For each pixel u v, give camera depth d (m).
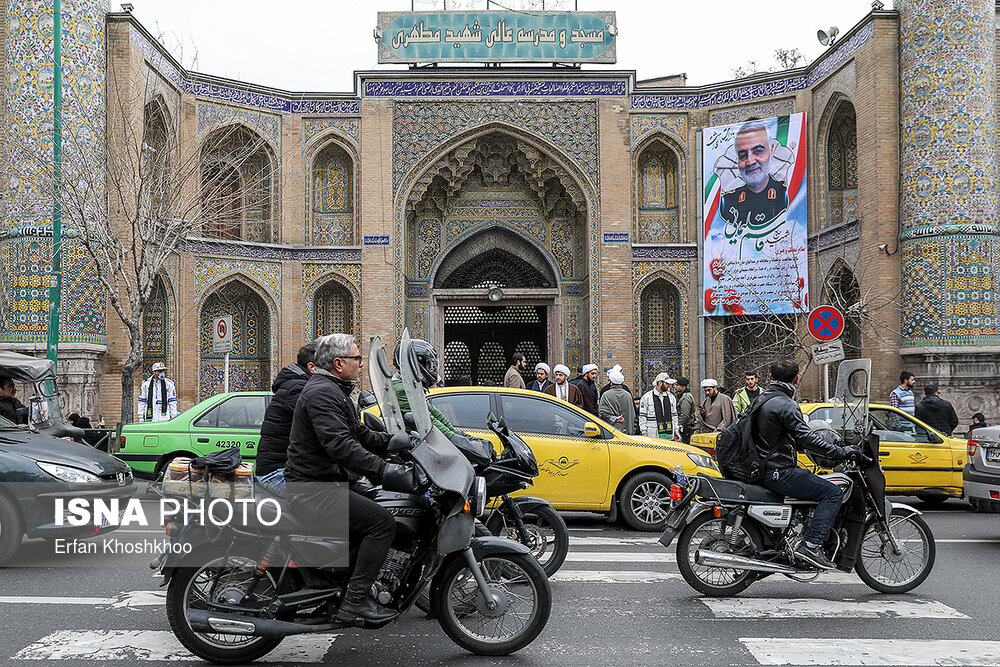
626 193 23.45
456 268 25.22
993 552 8.76
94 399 18.77
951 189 18.58
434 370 6.43
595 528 10.34
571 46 23.42
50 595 6.67
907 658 5.20
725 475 6.96
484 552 5.28
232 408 11.98
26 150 17.69
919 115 18.97
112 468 8.46
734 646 5.46
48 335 17.94
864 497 6.76
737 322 23.52
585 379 14.53
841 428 7.59
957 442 12.04
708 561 6.65
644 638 5.64
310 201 23.50
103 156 19.06
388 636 5.73
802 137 21.61
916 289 18.91
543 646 5.47
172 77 21.48
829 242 21.50
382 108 23.45
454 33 23.30
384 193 23.30
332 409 5.01
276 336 23.03
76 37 18.56
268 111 23.14
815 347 13.71
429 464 5.12
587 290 23.95
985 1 18.75
